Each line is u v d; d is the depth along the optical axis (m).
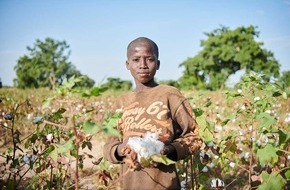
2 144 6.21
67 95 1.39
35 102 11.96
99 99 11.17
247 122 2.97
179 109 1.89
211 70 53.97
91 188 3.65
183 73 55.09
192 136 1.86
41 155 2.74
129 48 1.91
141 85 1.96
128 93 2.04
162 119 1.84
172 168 1.84
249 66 52.28
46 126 2.70
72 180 3.65
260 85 2.38
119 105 2.02
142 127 1.83
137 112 1.89
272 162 2.09
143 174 1.81
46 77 63.28
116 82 44.53
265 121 2.04
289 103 5.94
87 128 1.33
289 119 3.54
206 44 54.12
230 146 2.54
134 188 1.82
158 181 1.79
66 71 63.62
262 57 52.59
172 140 1.85
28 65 63.69
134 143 1.46
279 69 52.16
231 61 53.41
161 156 1.44
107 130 1.33
